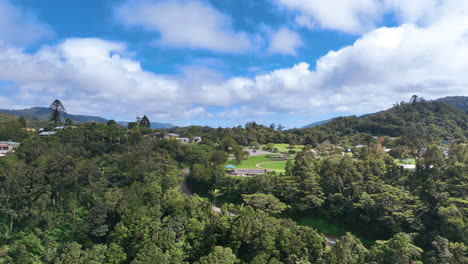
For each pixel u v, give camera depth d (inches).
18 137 5482.3
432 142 6619.1
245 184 3339.1
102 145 5054.1
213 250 2081.7
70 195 3026.6
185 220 2561.5
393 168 3255.4
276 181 3307.1
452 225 2305.6
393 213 2527.1
